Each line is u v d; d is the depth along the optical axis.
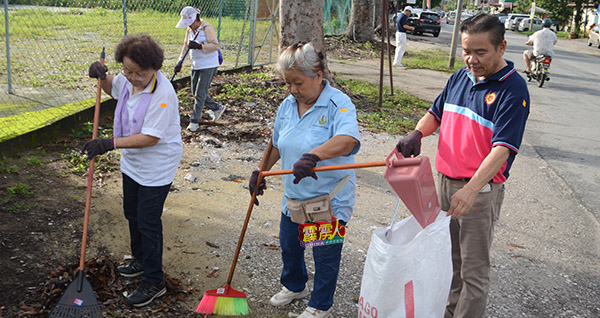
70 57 9.95
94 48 10.73
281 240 3.25
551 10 43.78
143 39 2.89
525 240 4.83
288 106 3.09
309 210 2.90
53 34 10.76
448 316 3.24
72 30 10.79
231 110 7.91
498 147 2.61
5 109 6.57
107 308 3.17
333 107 2.90
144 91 3.02
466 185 2.62
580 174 6.87
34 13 10.46
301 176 2.67
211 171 5.72
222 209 4.79
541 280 4.13
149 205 3.12
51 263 3.57
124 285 3.42
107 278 3.45
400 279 2.50
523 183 6.38
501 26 2.60
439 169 2.98
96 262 3.58
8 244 3.69
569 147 8.12
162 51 2.99
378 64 15.91
